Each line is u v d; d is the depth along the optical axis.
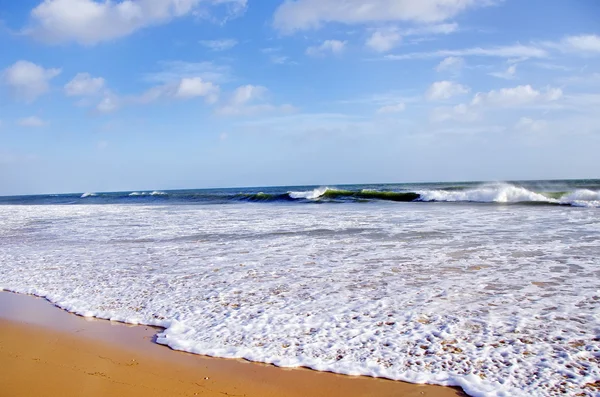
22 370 4.32
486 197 26.48
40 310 6.38
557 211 18.28
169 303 6.36
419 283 6.94
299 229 14.36
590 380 3.71
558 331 4.76
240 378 4.06
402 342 4.64
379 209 22.55
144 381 4.04
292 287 6.97
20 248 12.40
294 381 3.97
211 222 17.78
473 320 5.19
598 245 9.66
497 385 3.71
